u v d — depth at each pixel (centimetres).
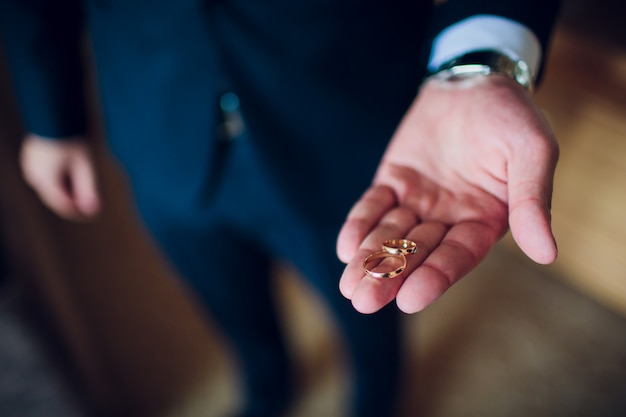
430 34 48
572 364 89
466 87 44
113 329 97
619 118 73
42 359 91
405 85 54
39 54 58
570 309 96
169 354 94
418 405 86
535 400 85
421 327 96
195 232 65
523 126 41
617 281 89
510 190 40
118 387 90
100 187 111
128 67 55
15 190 81
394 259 41
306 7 49
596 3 77
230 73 52
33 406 86
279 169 56
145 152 59
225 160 58
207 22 50
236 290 70
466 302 98
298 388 89
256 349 76
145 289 102
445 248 41
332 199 58
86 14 59
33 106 60
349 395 87
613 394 85
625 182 78
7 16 56
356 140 55
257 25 50
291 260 65
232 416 85
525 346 91
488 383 87
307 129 54
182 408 88
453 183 44
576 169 82
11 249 89
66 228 110
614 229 84
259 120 53
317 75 52
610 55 70
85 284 103
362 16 51
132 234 109
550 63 76
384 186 46
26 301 97
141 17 52
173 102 54
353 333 65
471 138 43
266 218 62
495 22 45
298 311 98
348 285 41
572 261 94
